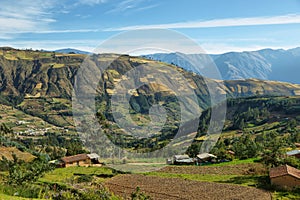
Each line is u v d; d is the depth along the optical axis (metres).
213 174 37.75
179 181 33.66
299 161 38.47
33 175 18.09
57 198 14.40
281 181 30.08
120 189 29.11
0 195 12.13
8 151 57.78
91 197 15.70
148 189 30.08
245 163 44.62
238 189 30.12
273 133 76.94
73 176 33.62
